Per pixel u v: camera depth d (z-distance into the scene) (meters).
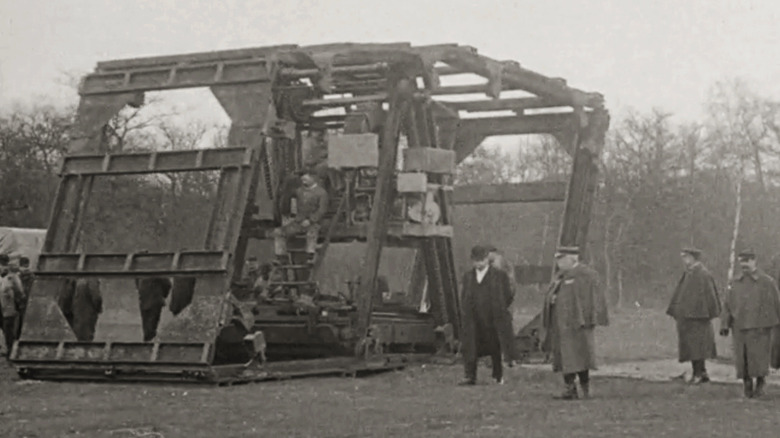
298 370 15.95
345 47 17.70
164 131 58.84
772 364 16.03
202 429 10.23
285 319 17.20
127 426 10.43
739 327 13.81
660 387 15.00
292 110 18.25
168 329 14.76
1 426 10.37
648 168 65.44
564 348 13.28
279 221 18.67
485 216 46.97
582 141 22.08
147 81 16.94
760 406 12.73
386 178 17.81
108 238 46.94
